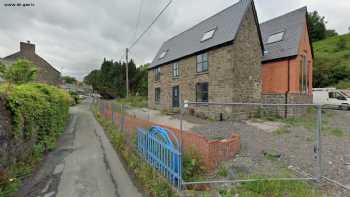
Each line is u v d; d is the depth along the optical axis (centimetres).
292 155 539
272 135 750
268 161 500
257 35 1341
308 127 908
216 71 1298
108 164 529
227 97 1214
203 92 1418
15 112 434
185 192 339
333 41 4706
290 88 1377
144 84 3956
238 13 1304
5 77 1327
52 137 729
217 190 355
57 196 361
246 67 1263
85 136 890
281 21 1673
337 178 410
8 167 409
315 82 2998
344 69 2859
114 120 1046
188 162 414
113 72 4581
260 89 1349
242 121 1110
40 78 3042
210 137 703
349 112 1518
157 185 365
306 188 363
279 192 339
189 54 1528
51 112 725
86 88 8094
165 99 1916
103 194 371
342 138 720
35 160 528
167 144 396
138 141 568
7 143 408
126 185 408
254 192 342
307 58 1560
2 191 350
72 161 551
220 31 1365
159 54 2288
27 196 359
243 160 506
